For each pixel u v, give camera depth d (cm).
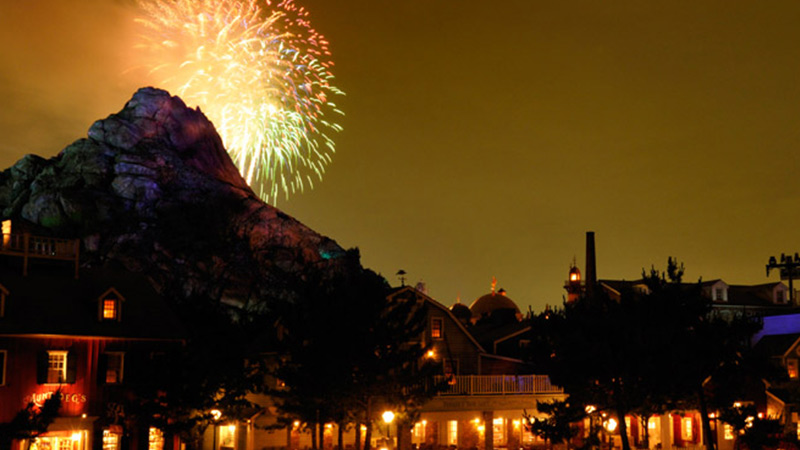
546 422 4119
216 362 3912
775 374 4041
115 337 4047
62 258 4359
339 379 3644
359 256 4075
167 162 10250
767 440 3912
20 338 3762
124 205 9500
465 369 5344
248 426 4412
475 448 4803
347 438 4800
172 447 3888
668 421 5244
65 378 3862
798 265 8000
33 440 3409
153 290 4566
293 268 9462
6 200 9588
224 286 8938
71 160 9819
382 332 3709
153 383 3756
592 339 3928
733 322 3881
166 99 11000
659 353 3778
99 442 3925
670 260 4009
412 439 4862
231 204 10106
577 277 9744
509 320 7481
